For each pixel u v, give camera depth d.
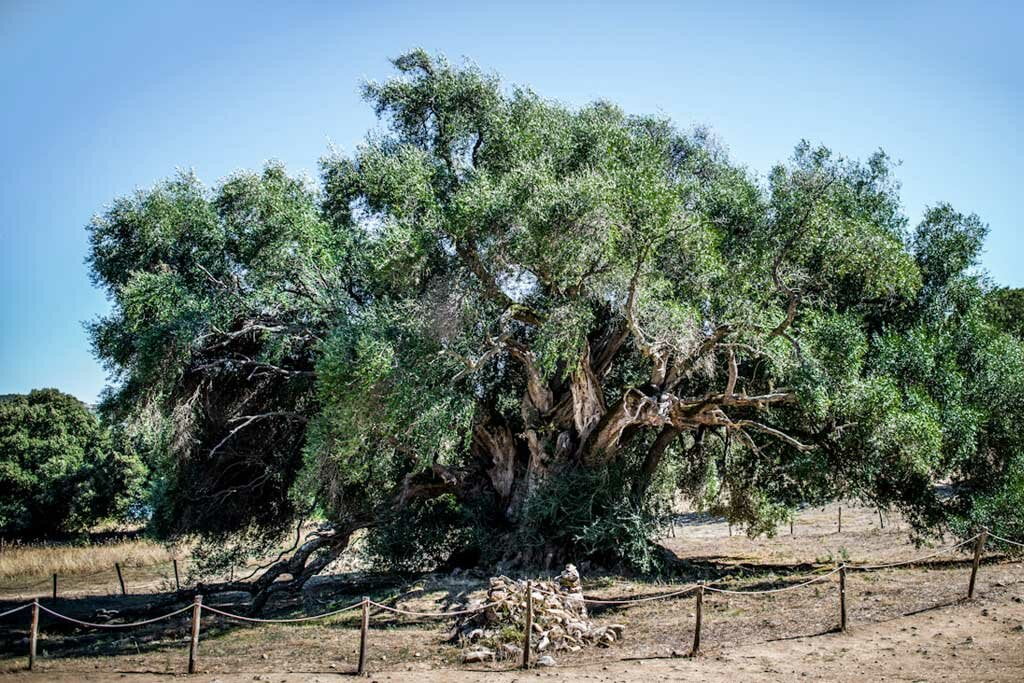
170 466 20.59
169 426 19.14
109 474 46.66
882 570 19.64
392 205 18.52
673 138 24.31
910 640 12.65
